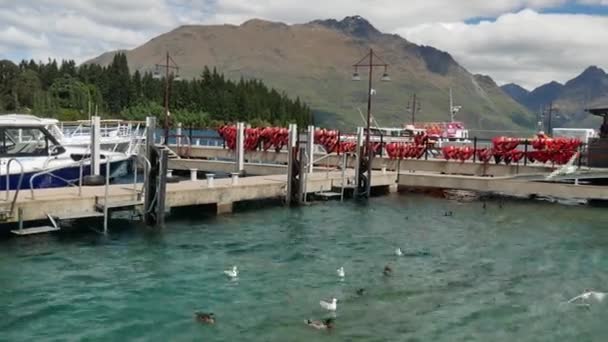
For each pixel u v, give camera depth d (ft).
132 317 43.34
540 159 115.96
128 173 114.83
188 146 140.36
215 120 552.41
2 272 52.80
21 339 38.91
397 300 48.91
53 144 86.38
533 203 105.09
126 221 74.02
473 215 92.27
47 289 48.78
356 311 45.93
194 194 78.69
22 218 62.13
